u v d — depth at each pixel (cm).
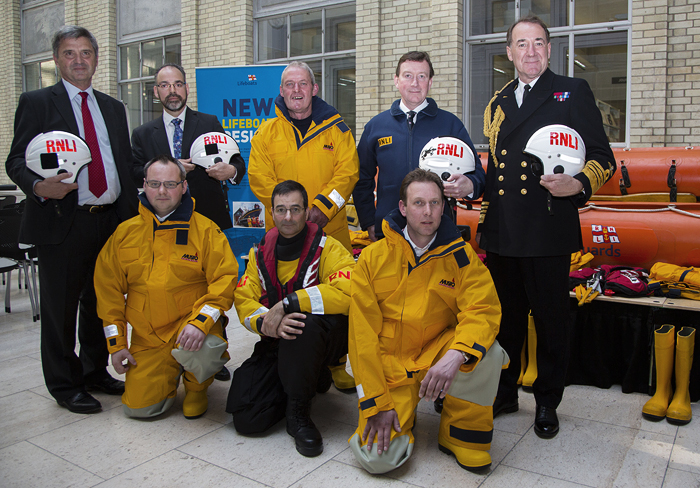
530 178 245
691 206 335
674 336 277
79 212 279
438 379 199
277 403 249
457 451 221
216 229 278
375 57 628
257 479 211
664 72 479
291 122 306
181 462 225
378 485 206
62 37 271
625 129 522
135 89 921
